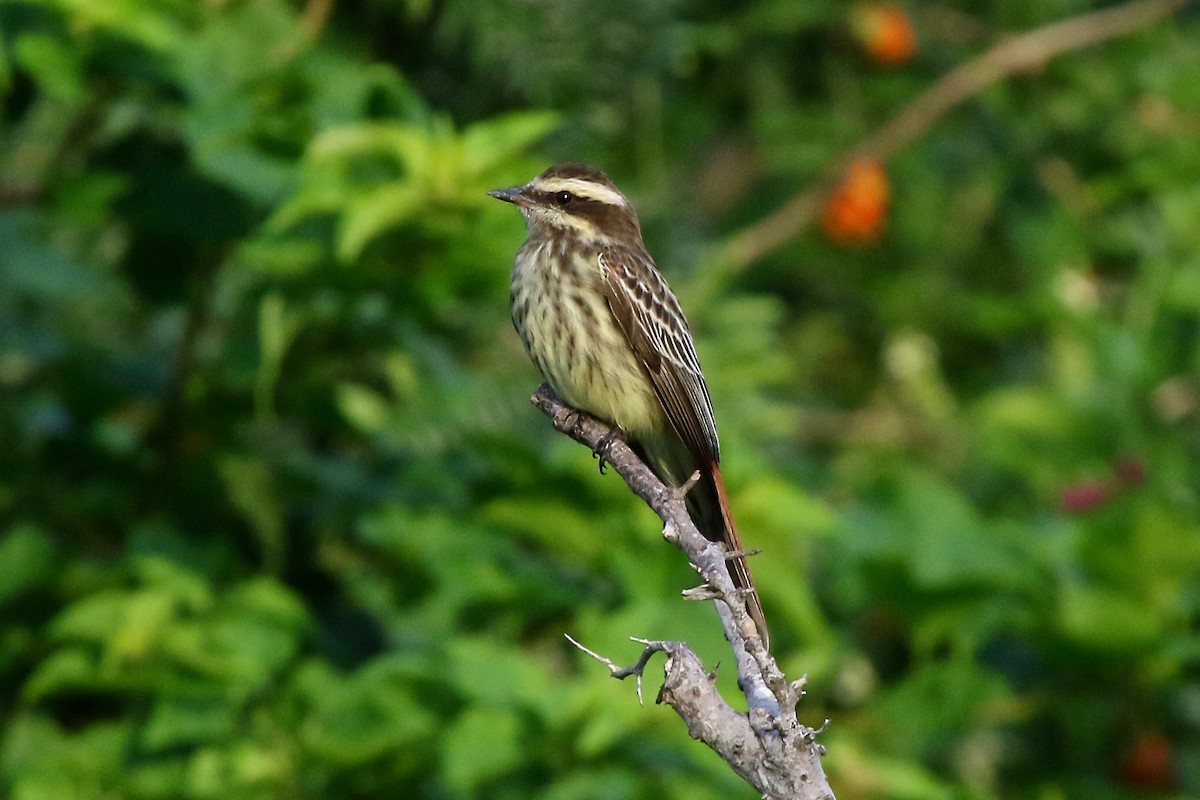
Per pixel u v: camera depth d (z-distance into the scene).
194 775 10.01
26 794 10.10
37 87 11.69
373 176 10.91
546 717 9.65
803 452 16.72
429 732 9.98
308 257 10.52
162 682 10.15
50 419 11.84
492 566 10.99
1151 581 12.21
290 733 10.23
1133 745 12.52
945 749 13.15
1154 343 14.51
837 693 12.95
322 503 11.79
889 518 12.12
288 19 11.40
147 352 12.34
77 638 10.47
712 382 13.48
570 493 11.05
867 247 17.05
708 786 9.73
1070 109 16.89
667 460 11.52
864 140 16.19
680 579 10.70
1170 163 15.87
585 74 12.96
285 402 11.64
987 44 17.05
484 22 12.59
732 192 17.11
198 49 10.97
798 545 12.52
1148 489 13.44
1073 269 16.58
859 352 18.05
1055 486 14.32
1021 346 17.70
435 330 11.70
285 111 11.04
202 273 11.46
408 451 11.93
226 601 10.41
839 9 15.83
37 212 11.14
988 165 16.98
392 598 11.62
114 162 11.58
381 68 11.02
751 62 15.95
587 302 10.92
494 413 12.45
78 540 11.65
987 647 12.87
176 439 11.63
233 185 10.62
